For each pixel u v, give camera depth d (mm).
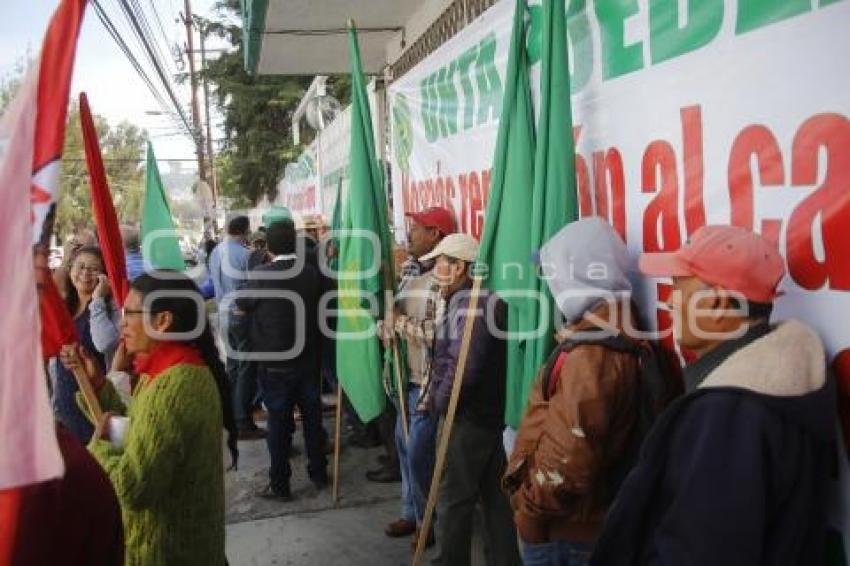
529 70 2715
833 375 1514
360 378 3773
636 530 1504
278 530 4098
